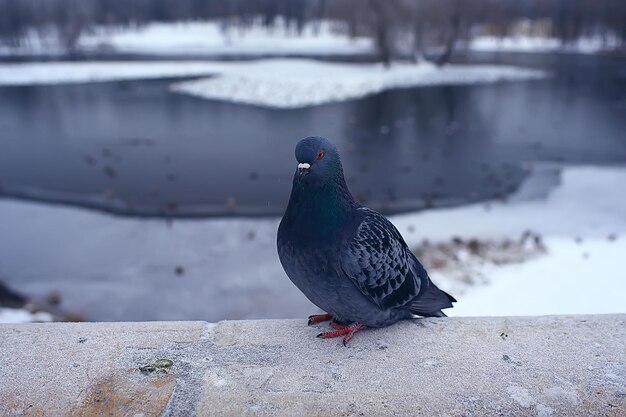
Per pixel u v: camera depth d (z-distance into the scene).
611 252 2.65
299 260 0.68
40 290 2.50
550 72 11.54
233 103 8.14
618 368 0.63
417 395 0.60
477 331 0.72
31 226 3.31
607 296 2.13
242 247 2.95
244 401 0.59
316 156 0.65
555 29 20.69
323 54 15.45
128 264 2.76
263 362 0.66
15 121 6.70
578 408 0.58
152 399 0.59
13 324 0.73
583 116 6.91
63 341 0.69
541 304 2.08
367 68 11.41
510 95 8.71
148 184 4.15
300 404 0.59
